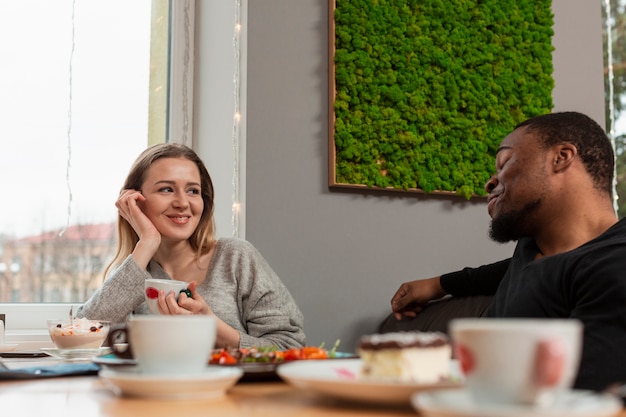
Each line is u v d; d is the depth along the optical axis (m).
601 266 1.29
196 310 1.38
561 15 2.73
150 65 2.50
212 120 2.42
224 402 0.73
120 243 2.06
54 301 2.33
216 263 1.99
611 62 2.94
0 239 2.29
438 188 2.41
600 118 2.76
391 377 0.72
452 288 2.12
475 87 2.48
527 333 0.53
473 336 0.54
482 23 2.50
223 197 2.33
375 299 2.32
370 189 2.34
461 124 2.43
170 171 1.97
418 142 2.37
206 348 0.76
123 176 2.43
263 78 2.25
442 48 2.44
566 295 1.39
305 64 2.30
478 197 2.50
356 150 2.29
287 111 2.27
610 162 1.69
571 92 2.71
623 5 3.04
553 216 1.68
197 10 2.53
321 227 2.27
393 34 2.37
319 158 2.29
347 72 2.30
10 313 2.25
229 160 2.31
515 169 1.71
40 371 0.96
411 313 2.18
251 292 1.95
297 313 2.01
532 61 2.59
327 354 1.04
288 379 0.71
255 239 2.19
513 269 1.74
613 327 1.20
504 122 2.52
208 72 2.45
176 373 0.75
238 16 2.30
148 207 1.97
